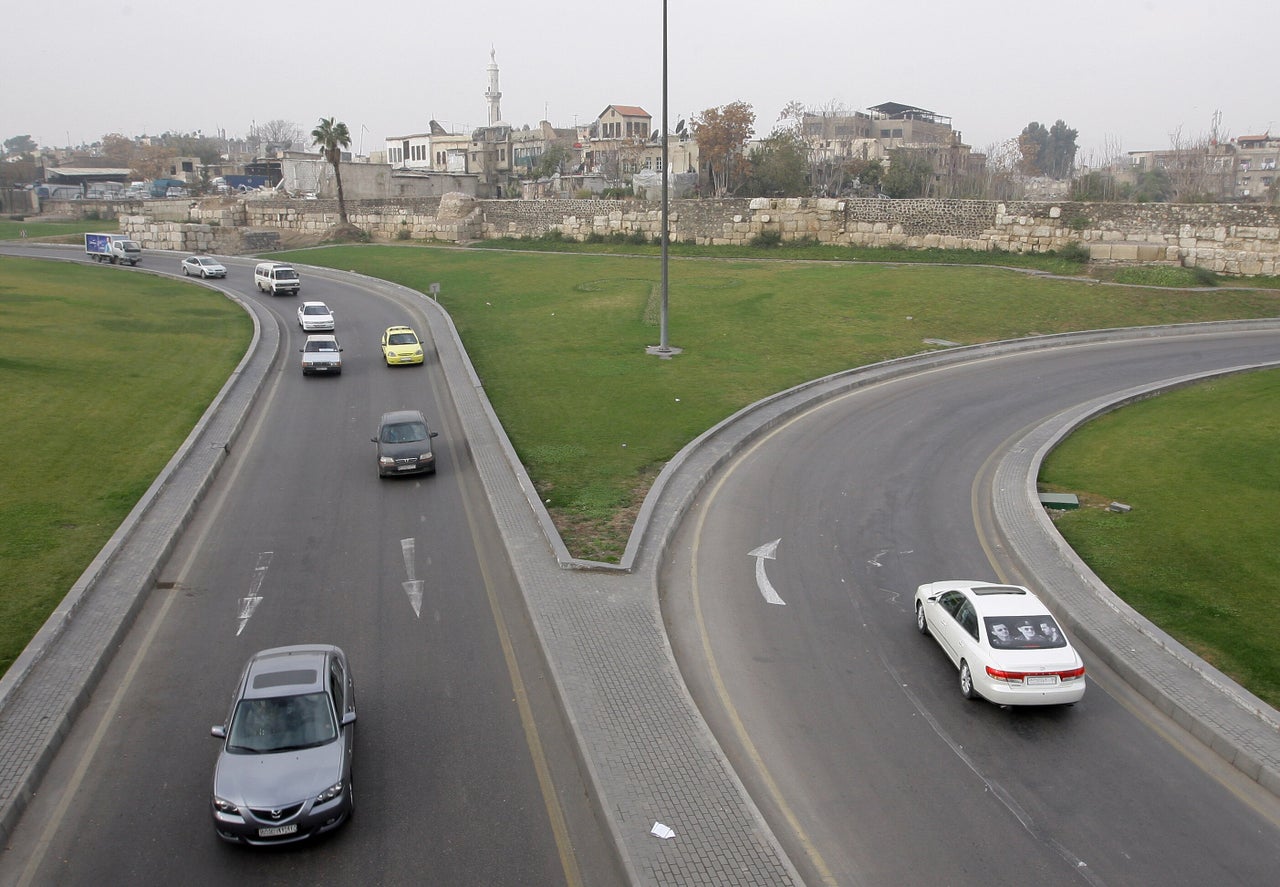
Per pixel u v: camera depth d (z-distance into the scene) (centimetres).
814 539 2003
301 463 2472
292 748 1087
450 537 1964
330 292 5678
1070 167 18350
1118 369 3550
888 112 14325
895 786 1157
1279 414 2794
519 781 1159
